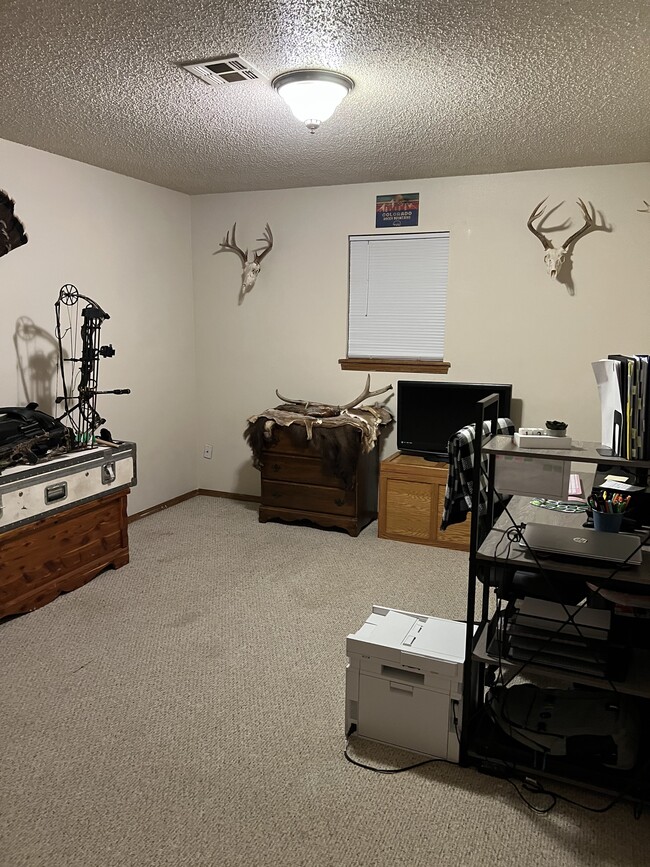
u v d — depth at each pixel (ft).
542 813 6.29
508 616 6.75
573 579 6.68
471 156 11.72
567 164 12.30
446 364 14.16
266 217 15.35
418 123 9.71
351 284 14.94
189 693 8.23
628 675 6.32
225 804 6.35
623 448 5.85
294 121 9.67
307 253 15.12
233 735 7.43
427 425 14.02
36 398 12.15
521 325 13.47
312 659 9.07
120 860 5.68
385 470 13.61
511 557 6.31
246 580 11.73
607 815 6.26
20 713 7.77
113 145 11.25
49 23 6.44
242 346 16.20
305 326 15.47
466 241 13.62
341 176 13.58
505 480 6.28
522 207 13.07
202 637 9.65
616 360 5.98
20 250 11.51
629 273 12.50
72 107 9.11
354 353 15.23
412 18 6.29
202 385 16.81
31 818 6.15
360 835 5.99
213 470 16.99
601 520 6.60
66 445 11.11
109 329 13.80
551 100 8.61
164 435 15.84
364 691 7.28
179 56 7.26
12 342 11.53
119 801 6.38
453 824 6.15
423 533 13.55
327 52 7.13
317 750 7.19
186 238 16.05
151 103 8.91
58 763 6.92
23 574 10.21
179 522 14.98
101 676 8.59
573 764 6.53
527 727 6.70
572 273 12.90
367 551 13.20
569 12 6.15
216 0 5.94
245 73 7.76
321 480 14.14
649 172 12.05
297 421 13.93
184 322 16.25
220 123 9.82
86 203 12.82
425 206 13.83
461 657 6.86
